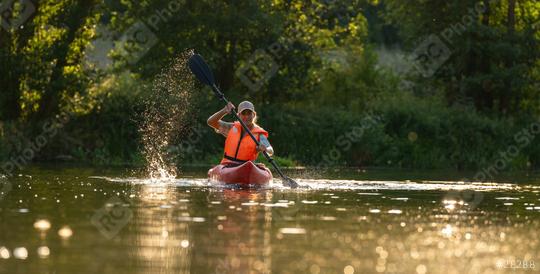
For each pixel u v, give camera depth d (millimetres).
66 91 60562
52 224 17391
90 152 60844
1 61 58719
